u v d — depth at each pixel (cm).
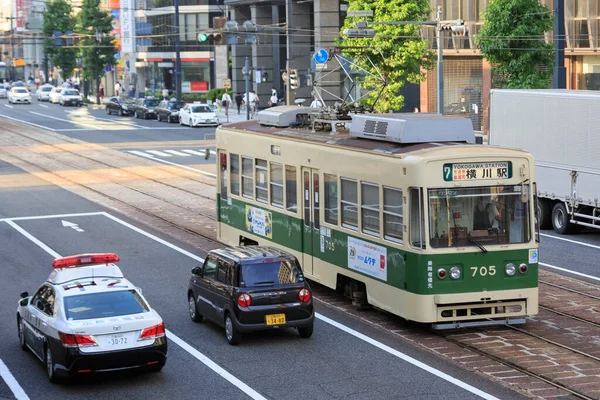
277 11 19050
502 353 4072
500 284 4375
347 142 4928
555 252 6512
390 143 4662
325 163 5066
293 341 4359
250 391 3622
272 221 5778
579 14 11975
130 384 3750
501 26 10100
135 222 8038
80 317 3678
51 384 3772
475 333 4444
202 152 13375
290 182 5516
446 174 4284
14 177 11094
